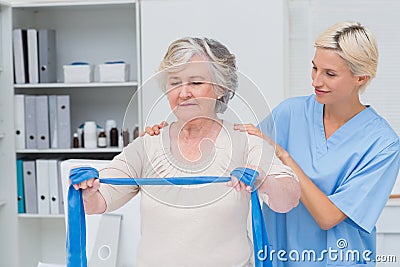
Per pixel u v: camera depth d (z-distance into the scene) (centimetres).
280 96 345
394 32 358
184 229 147
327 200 196
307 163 209
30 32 373
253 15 343
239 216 150
